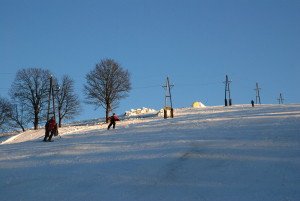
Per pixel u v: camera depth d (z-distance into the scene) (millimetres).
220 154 21156
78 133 44312
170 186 16578
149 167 19750
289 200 13812
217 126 33000
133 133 34812
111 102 79500
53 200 15930
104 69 79500
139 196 15562
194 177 17531
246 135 26125
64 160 23438
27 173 20766
